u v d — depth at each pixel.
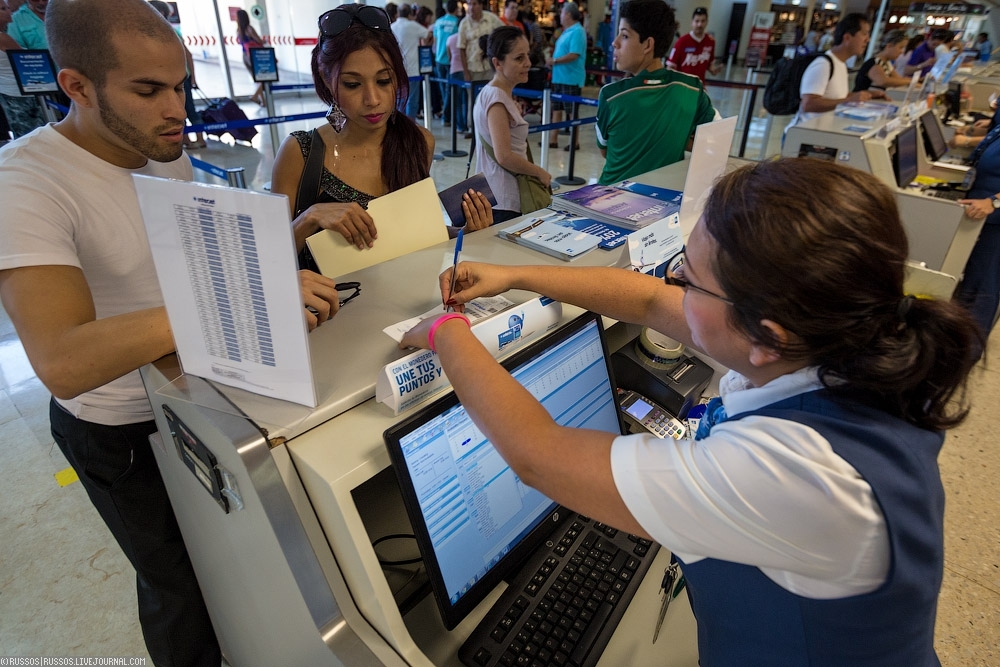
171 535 1.18
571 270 0.88
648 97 2.33
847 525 0.45
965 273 2.85
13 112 3.75
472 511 0.79
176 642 1.27
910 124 3.10
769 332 0.48
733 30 13.68
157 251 0.64
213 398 0.70
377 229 1.16
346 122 1.43
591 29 10.06
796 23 13.83
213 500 0.83
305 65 7.99
